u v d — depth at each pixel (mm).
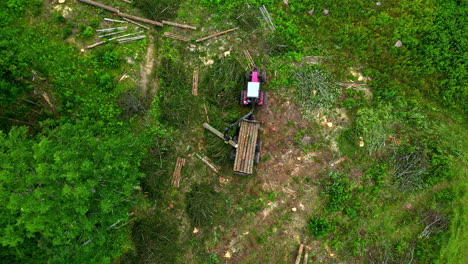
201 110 13336
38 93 12688
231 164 13148
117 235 12125
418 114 13297
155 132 13039
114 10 13305
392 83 13375
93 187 9742
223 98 13102
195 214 12812
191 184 13141
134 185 10891
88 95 12930
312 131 13352
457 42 13344
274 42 13383
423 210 13078
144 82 13250
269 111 13375
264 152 13281
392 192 13117
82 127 11055
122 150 10906
